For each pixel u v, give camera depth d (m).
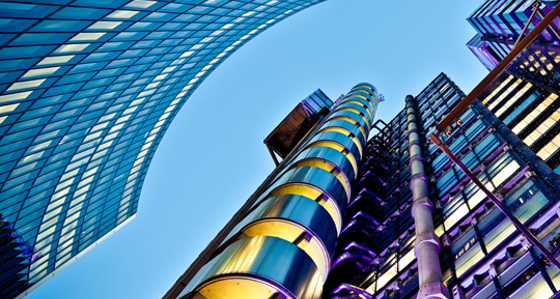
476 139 22.78
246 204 25.88
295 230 17.48
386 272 18.98
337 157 24.45
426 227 17.61
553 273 9.88
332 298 18.47
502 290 10.92
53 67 24.44
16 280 37.88
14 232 34.03
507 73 25.69
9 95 23.16
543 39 14.49
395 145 44.41
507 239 12.95
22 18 18.61
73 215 43.50
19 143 27.94
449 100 42.38
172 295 17.19
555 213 10.09
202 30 36.69
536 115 19.05
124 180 53.00
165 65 38.66
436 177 24.88
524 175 13.34
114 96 35.50
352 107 39.44
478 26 42.28
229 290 13.96
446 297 12.23
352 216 26.94
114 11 23.67
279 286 13.01
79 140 35.97
